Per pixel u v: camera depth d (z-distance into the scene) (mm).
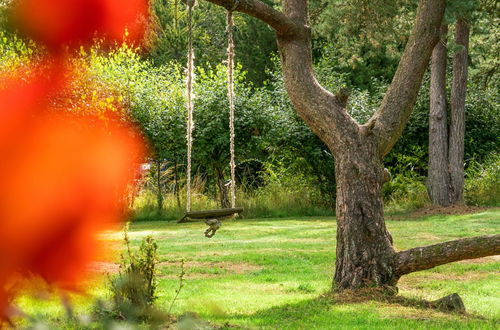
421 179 27391
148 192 24172
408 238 16812
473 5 9383
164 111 22188
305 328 6891
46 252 525
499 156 27344
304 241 16688
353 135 9305
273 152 26297
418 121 26641
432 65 25469
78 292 535
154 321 730
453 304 8336
